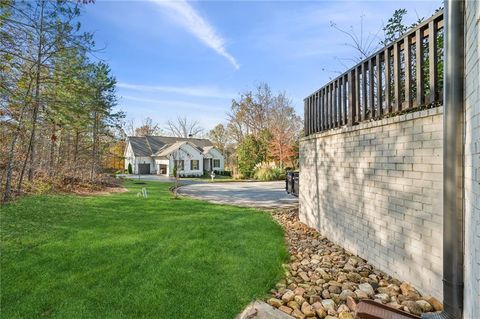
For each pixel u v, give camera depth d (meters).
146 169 33.88
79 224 5.96
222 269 3.58
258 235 5.28
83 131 14.54
